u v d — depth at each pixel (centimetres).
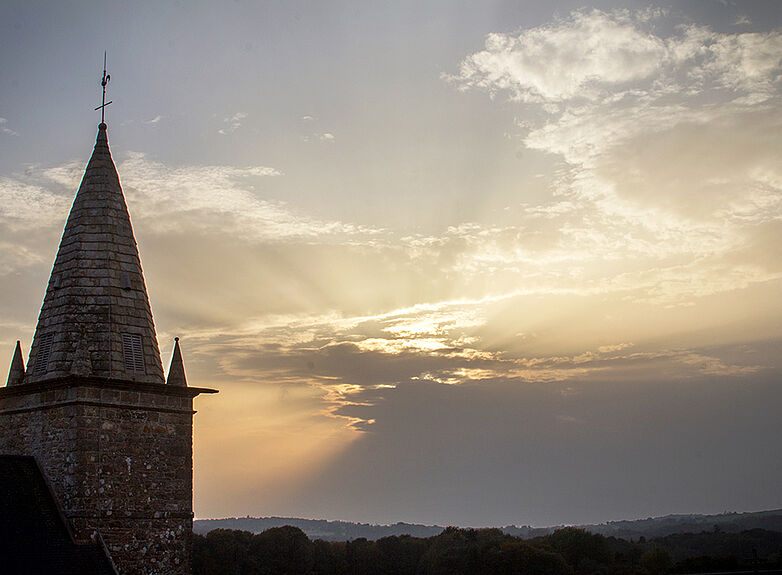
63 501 3400
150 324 3753
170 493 3631
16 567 3114
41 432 3556
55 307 3631
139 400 3597
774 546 10231
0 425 3734
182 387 3700
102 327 3591
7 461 3453
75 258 3678
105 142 3909
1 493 3316
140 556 3488
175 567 3594
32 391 3594
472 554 10125
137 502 3519
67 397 3478
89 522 3366
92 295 3628
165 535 3584
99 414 3478
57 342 3559
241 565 9150
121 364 3584
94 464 3422
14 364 3734
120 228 3788
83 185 3825
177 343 3828
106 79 3975
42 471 3503
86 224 3738
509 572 9731
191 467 3725
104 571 3300
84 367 3472
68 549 3278
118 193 3844
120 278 3706
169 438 3675
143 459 3575
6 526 3225
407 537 11831
